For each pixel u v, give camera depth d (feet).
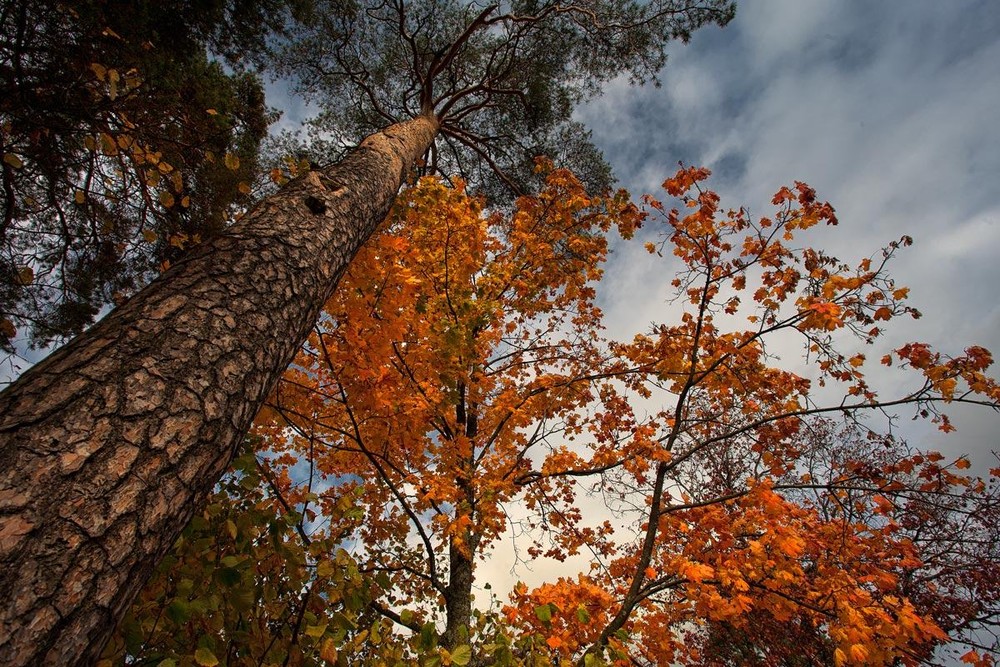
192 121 14.35
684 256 12.84
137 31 12.48
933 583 15.43
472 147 26.09
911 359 9.39
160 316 4.41
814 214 10.81
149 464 3.48
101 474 3.23
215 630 5.81
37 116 10.55
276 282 5.67
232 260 5.51
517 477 14.20
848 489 10.75
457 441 12.33
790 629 13.75
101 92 10.39
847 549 9.79
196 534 5.45
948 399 9.00
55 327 16.49
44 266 15.05
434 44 27.14
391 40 27.22
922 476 10.25
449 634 11.09
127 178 11.24
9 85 10.14
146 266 17.56
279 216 6.78
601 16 25.76
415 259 10.08
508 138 29.14
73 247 14.92
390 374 8.89
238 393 4.46
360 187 9.16
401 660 6.79
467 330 10.29
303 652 6.30
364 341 7.95
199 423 3.96
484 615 8.16
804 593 9.86
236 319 4.88
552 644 7.46
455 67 27.84
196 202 16.67
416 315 10.50
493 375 15.85
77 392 3.50
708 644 18.86
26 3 10.15
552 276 16.15
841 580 9.06
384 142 12.80
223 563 5.27
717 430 17.70
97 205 13.65
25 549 2.76
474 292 12.25
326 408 9.21
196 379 4.13
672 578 10.66
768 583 9.30
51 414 3.31
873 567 9.62
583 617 7.62
